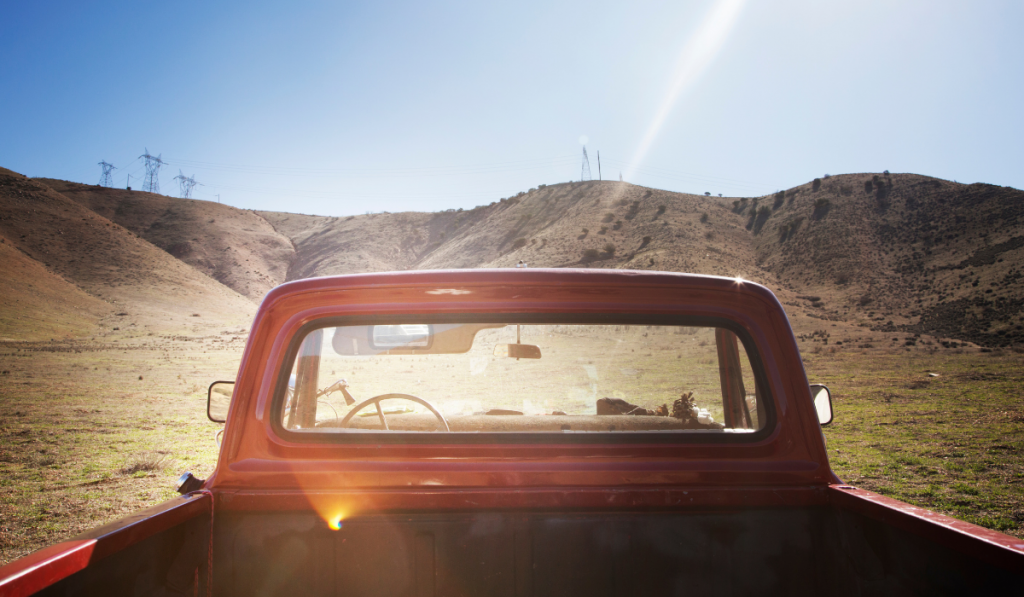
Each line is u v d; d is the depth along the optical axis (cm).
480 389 183
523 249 11850
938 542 125
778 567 154
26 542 601
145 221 16750
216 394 221
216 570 155
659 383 177
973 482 793
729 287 173
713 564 153
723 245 10350
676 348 177
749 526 155
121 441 1209
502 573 152
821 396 205
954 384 2167
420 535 153
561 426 183
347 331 181
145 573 135
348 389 185
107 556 121
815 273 8794
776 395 165
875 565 144
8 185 12125
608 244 10881
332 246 17312
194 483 162
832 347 4756
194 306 9869
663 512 154
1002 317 5791
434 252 16488
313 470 157
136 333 7231
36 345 5253
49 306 7912
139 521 125
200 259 15062
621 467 156
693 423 177
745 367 175
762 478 158
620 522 153
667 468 156
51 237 10938
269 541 155
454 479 155
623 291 173
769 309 172
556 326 177
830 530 156
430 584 152
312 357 179
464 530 152
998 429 1209
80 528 644
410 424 187
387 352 185
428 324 174
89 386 2391
